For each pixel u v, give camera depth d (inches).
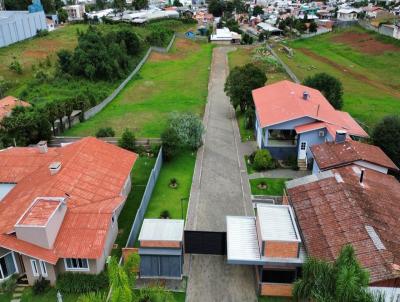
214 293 1035.3
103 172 1338.6
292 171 1662.2
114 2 7096.5
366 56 3836.1
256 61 3676.2
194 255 1170.6
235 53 4279.0
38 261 1022.4
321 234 1020.5
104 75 3159.5
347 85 2901.1
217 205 1429.6
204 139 2010.3
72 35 4370.1
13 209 1152.8
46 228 992.2
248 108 2235.5
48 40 4099.4
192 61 3944.4
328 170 1290.6
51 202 1093.8
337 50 4247.0
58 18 5546.3
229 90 2345.0
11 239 1015.6
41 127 1918.1
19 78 3065.9
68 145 1544.0
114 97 2817.4
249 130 2128.4
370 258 906.7
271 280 1011.9
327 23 5812.0
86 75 3115.2
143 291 770.2
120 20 5438.0
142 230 1093.8
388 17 5861.2
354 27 5123.0
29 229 992.2
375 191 1185.4
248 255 1003.3
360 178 1217.4
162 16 6067.9
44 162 1435.8
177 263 1064.2
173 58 4079.7
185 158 1800.0
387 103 2482.8
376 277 855.7
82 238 1045.8
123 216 1370.6
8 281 1040.2
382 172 1350.9
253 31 5920.3
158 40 4355.3
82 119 2306.8
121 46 3617.1
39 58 3486.7
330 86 2245.3
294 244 967.6
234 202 1449.3
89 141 1477.6
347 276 781.3
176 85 3088.1
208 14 7209.6
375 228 1002.7
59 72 3120.1
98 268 1047.0
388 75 3213.6
